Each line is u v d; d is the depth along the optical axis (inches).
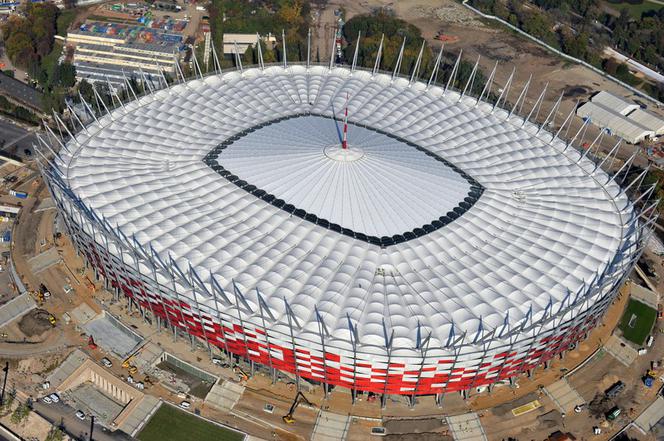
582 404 5728.3
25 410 5531.5
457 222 6136.8
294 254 5684.1
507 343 5182.1
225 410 5546.3
